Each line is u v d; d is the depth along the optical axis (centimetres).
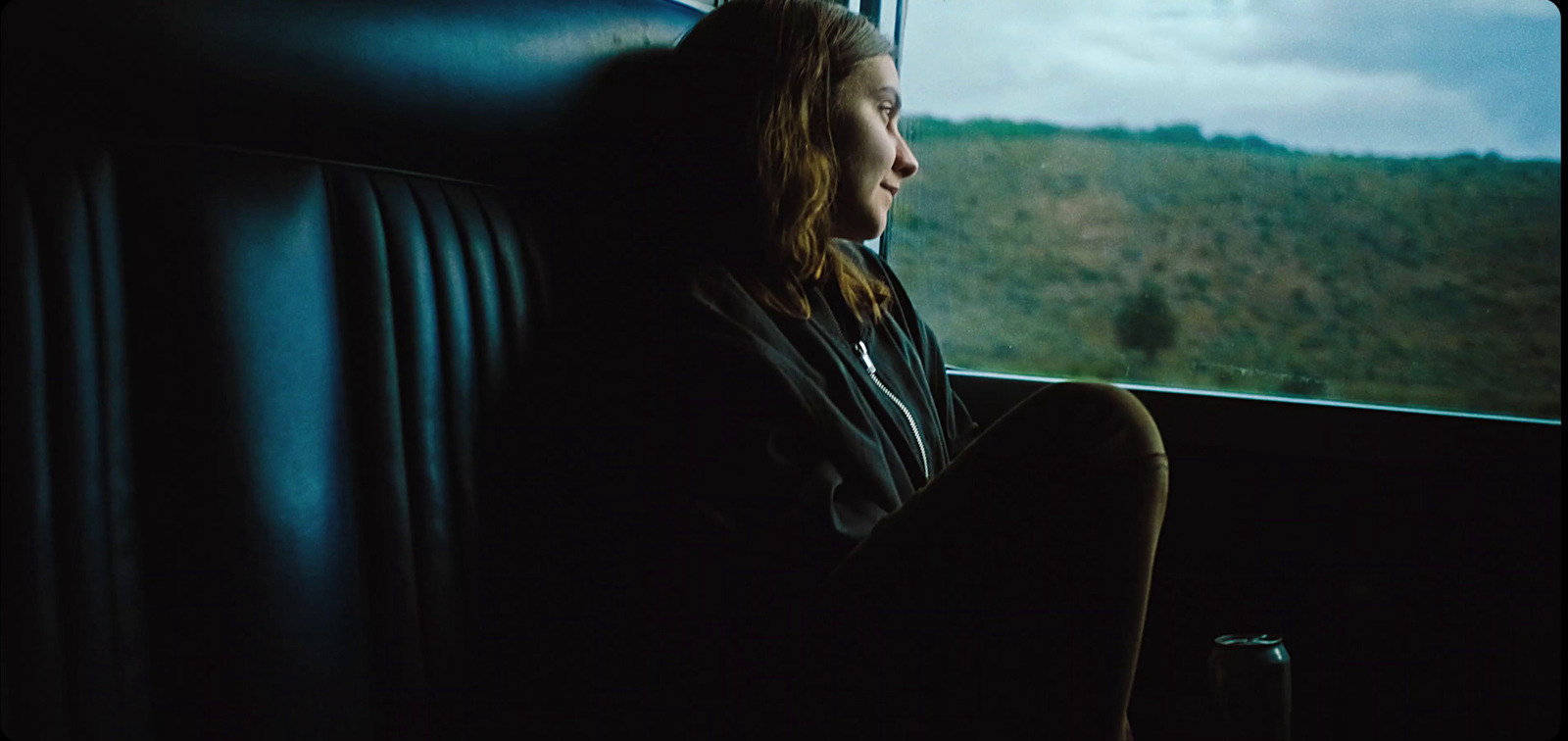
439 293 85
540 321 93
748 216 100
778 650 79
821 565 82
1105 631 69
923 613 73
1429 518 119
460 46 83
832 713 76
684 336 91
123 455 67
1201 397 129
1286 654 87
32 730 62
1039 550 70
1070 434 71
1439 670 119
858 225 106
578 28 94
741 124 99
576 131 93
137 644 67
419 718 81
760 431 86
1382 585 121
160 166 69
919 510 75
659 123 99
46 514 63
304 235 76
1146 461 69
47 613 63
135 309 68
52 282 63
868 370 103
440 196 87
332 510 76
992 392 142
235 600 70
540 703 88
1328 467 123
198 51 68
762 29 101
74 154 65
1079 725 70
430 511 82
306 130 76
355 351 79
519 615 88
